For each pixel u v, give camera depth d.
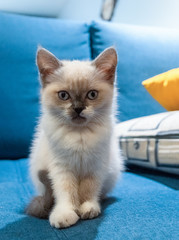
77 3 1.13
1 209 0.30
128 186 0.38
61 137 0.29
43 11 1.21
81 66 0.32
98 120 0.31
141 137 0.44
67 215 0.25
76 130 0.30
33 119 0.59
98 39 0.64
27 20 0.62
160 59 0.62
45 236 0.23
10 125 0.58
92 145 0.29
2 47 0.59
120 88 0.61
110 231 0.23
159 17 0.77
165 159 0.39
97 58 0.32
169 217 0.25
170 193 0.33
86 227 0.24
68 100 0.30
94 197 0.30
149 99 0.61
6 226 0.25
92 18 1.06
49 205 0.29
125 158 0.48
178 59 0.62
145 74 0.61
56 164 0.30
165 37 0.64
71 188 0.29
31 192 0.37
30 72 0.60
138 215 0.26
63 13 1.23
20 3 1.10
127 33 0.64
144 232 0.22
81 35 0.64
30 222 0.26
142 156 0.43
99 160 0.30
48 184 0.30
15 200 0.33
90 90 0.30
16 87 0.59
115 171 0.34
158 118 0.44
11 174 0.46
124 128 0.49
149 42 0.63
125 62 0.61
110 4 0.94
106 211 0.28
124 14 0.90
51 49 0.61
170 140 0.39
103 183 0.32
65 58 0.62
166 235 0.22
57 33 0.63
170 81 0.43
